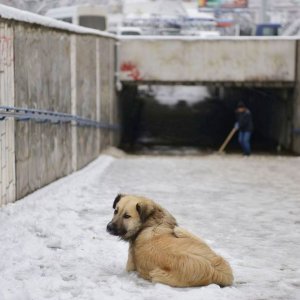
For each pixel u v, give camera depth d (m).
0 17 10.55
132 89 39.78
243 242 9.59
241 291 6.84
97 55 22.61
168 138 36.44
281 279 7.54
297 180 17.36
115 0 59.62
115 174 17.66
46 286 6.86
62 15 36.47
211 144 34.56
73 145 17.09
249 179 17.44
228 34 48.66
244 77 29.72
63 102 16.05
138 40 29.64
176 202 13.19
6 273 7.31
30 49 12.64
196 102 49.03
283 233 10.31
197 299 6.32
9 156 11.13
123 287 6.75
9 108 10.66
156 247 6.82
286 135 32.06
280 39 29.41
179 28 48.12
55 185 14.06
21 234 9.16
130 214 6.96
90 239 9.24
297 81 29.36
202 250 6.74
